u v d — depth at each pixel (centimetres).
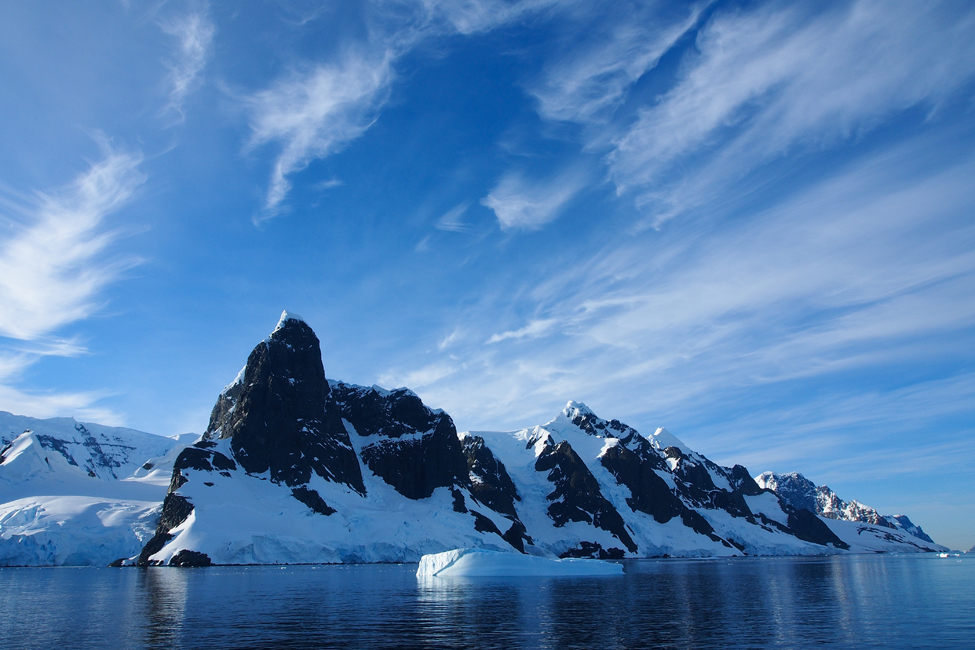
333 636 4397
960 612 5959
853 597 7550
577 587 8981
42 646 4041
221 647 3972
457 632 4591
